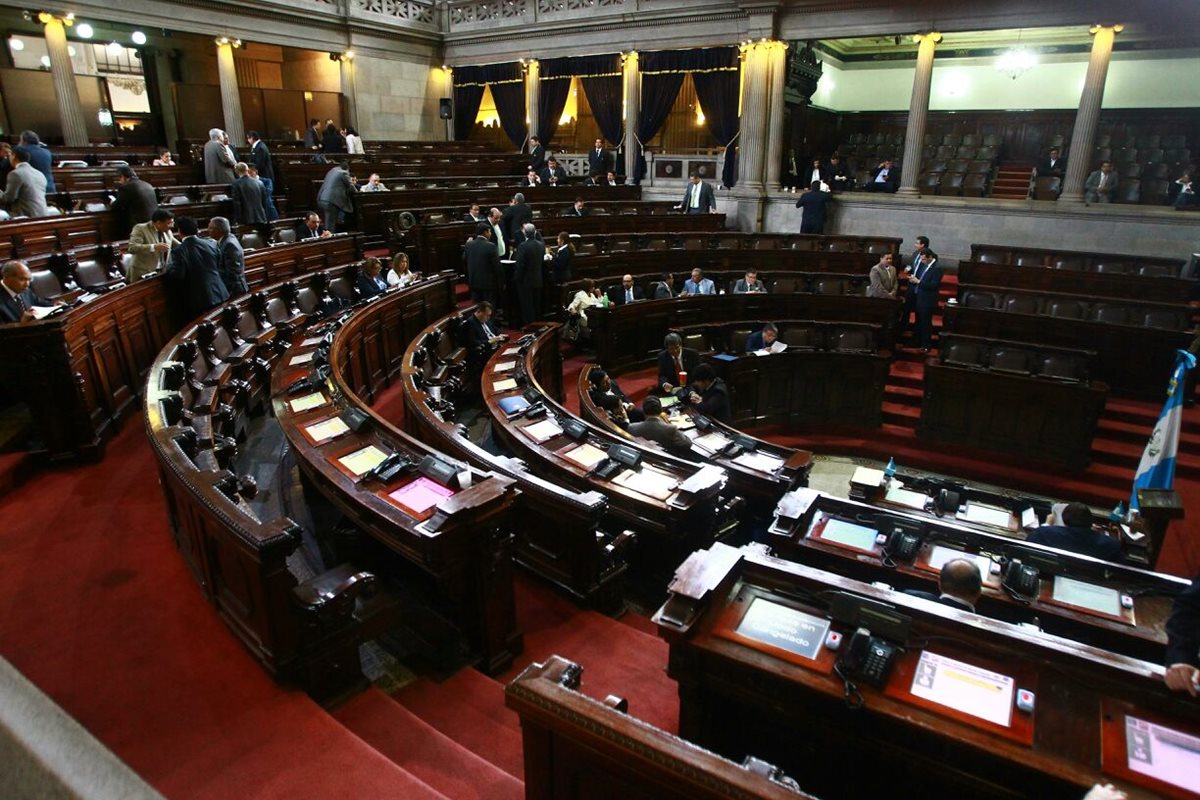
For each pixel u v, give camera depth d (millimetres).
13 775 583
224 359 6660
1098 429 9828
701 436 7352
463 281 12844
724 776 1758
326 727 3006
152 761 2812
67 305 5988
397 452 4535
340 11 19922
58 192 11250
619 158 20078
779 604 3051
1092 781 2240
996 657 2709
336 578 3475
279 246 10258
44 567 4129
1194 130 17562
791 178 19016
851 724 2648
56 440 5414
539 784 2227
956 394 9852
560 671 2209
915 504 5449
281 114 20547
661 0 18031
